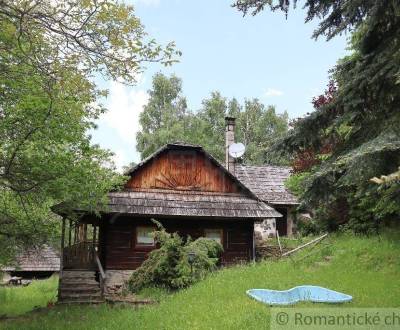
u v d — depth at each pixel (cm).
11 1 769
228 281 1292
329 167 970
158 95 5112
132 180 2011
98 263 1766
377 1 945
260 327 833
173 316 1040
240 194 2147
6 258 1462
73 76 856
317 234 2214
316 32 1091
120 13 779
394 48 974
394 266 1185
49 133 1135
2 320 1370
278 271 1334
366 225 1573
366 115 1046
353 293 1009
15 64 955
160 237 1652
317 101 2003
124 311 1286
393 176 463
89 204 1420
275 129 6106
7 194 1382
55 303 1584
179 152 2095
